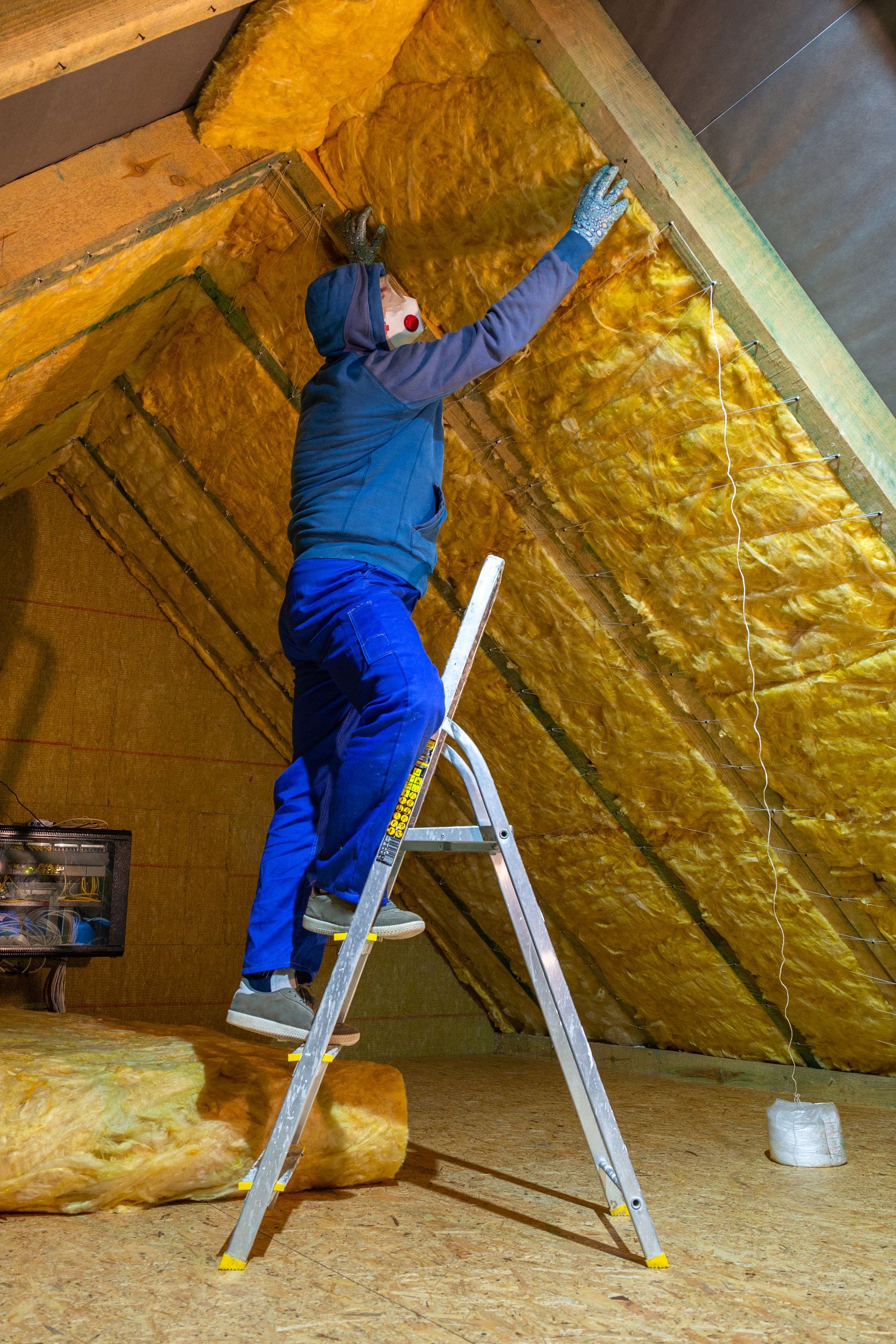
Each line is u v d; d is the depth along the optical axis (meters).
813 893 2.64
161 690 3.91
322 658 1.56
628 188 1.83
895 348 1.83
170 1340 1.08
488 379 2.27
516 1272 1.33
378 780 1.40
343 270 1.71
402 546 1.58
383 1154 1.79
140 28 1.39
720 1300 1.25
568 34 1.73
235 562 3.44
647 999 3.47
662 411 2.10
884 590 2.05
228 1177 1.66
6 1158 1.52
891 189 1.68
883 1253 1.47
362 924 1.40
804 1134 2.08
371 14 1.77
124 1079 1.68
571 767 2.93
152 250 2.17
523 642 2.72
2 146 1.60
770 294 1.85
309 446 1.65
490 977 4.05
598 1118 1.45
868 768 2.31
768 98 1.71
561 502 2.39
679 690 2.51
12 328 1.99
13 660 3.67
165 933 3.81
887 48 1.57
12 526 3.71
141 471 3.40
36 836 3.13
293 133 2.07
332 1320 1.14
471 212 2.06
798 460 1.98
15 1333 1.09
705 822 2.73
